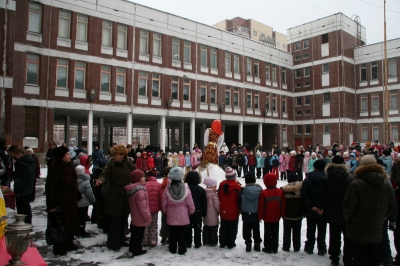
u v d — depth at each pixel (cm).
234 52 3547
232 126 4388
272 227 636
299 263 584
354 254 494
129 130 2739
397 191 567
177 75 3042
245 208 640
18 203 723
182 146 3491
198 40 3225
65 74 2470
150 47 2880
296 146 4231
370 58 3900
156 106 2898
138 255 619
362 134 3925
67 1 2466
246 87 3656
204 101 3256
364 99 3944
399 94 3684
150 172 713
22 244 404
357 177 500
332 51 3962
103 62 2622
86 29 2570
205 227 689
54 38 2408
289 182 661
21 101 2264
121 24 2745
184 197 621
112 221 654
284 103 4175
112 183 656
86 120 3256
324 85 4016
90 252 637
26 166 723
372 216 477
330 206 569
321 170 623
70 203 605
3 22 2014
